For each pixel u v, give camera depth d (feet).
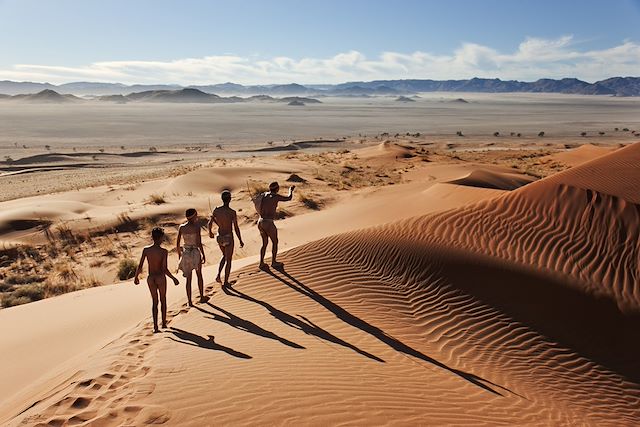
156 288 25.84
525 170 140.56
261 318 26.94
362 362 21.56
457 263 33.91
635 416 22.18
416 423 15.72
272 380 17.72
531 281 32.04
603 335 28.35
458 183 94.53
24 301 50.72
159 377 17.57
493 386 22.13
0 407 19.74
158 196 101.65
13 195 147.54
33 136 529.04
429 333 27.76
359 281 32.81
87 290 43.73
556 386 23.98
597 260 33.09
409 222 40.11
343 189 111.45
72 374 19.76
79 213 90.89
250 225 77.25
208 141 480.23
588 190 37.37
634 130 633.61
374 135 563.89
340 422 14.84
